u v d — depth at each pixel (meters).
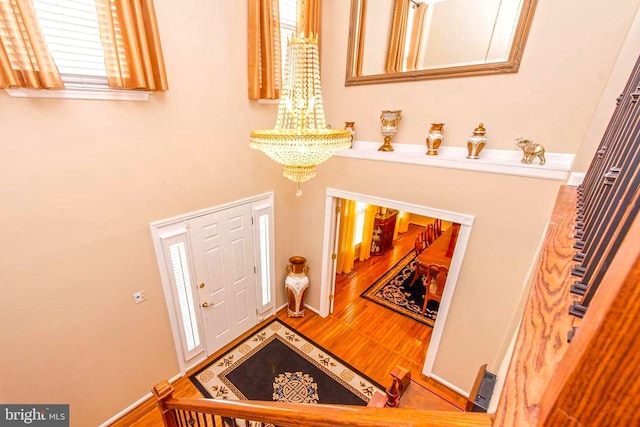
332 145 1.95
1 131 1.84
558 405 0.31
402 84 3.11
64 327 2.36
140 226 2.66
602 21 2.04
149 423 2.90
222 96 2.99
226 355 3.75
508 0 2.37
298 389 3.36
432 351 3.41
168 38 2.47
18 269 2.05
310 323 4.44
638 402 0.25
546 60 2.29
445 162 2.81
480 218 2.75
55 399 2.42
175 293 3.09
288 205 4.24
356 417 0.62
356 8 3.19
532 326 0.61
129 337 2.82
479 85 2.64
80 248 2.33
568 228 1.18
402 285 5.55
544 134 2.42
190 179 2.95
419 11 2.84
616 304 0.25
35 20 1.77
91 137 2.22
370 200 3.51
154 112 2.53
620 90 2.04
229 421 2.68
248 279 3.94
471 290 2.97
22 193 1.98
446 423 0.49
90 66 2.16
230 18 2.84
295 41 1.92
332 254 4.30
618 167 0.86
